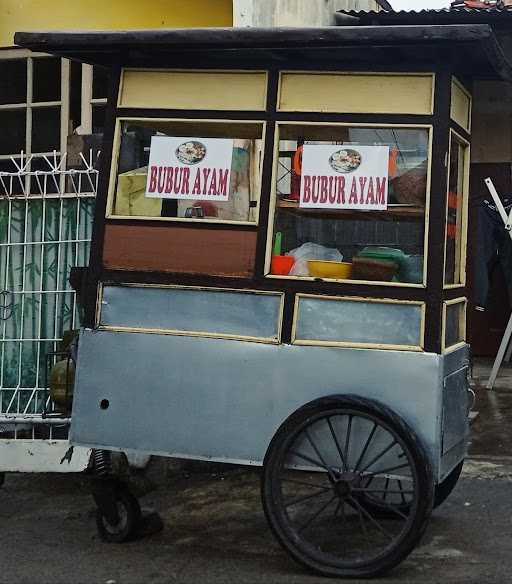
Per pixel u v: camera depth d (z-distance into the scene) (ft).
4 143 24.63
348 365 13.65
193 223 14.40
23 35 14.40
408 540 12.92
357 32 13.01
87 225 19.45
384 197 13.87
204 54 14.35
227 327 14.20
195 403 14.24
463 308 15.67
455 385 14.82
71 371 17.61
